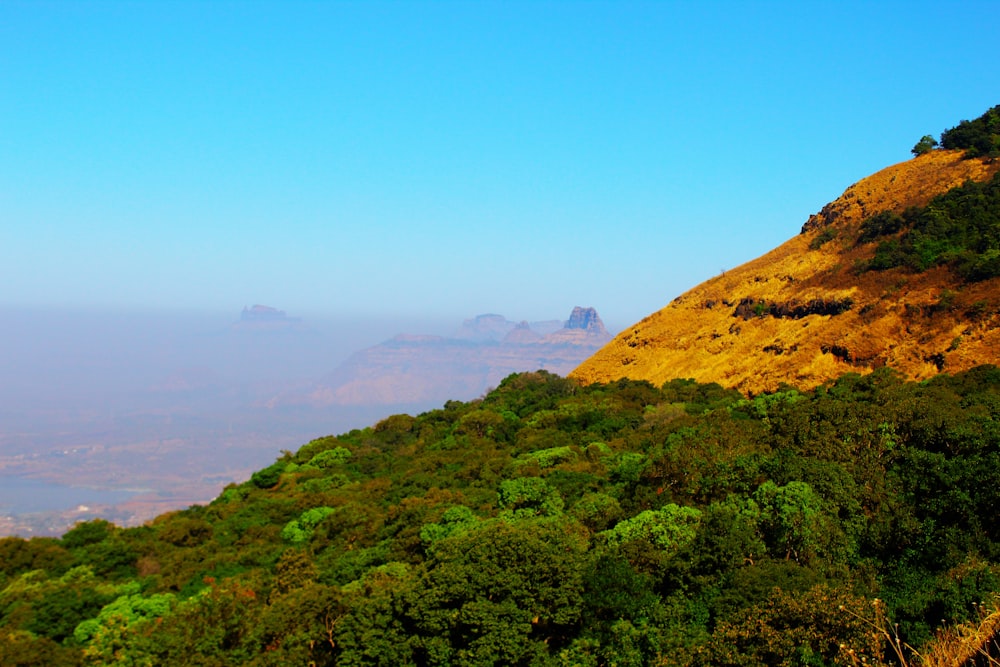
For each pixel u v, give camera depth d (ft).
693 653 82.02
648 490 132.36
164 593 147.95
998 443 112.68
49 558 172.76
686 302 341.41
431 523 140.67
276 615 110.83
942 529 98.32
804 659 74.59
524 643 94.12
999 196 248.73
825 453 121.70
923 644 69.46
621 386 281.95
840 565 97.35
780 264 309.83
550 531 108.58
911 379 193.47
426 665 97.14
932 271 232.73
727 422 163.43
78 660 116.37
